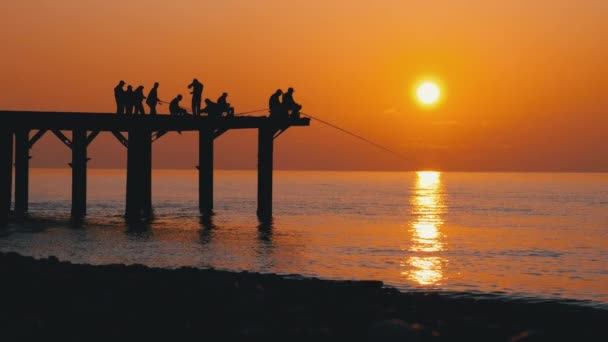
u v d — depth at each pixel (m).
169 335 19.00
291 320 20.44
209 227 58.47
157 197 126.12
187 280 25.20
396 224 74.06
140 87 56.84
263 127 59.38
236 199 117.81
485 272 40.75
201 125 58.44
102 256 41.75
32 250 43.12
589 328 22.56
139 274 26.47
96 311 20.97
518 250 53.06
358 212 92.44
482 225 77.00
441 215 92.12
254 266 39.88
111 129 59.84
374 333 18.59
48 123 56.25
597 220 88.06
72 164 59.84
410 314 22.47
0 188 56.38
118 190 157.75
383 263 43.12
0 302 21.91
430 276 38.53
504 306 25.67
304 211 91.62
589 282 37.81
